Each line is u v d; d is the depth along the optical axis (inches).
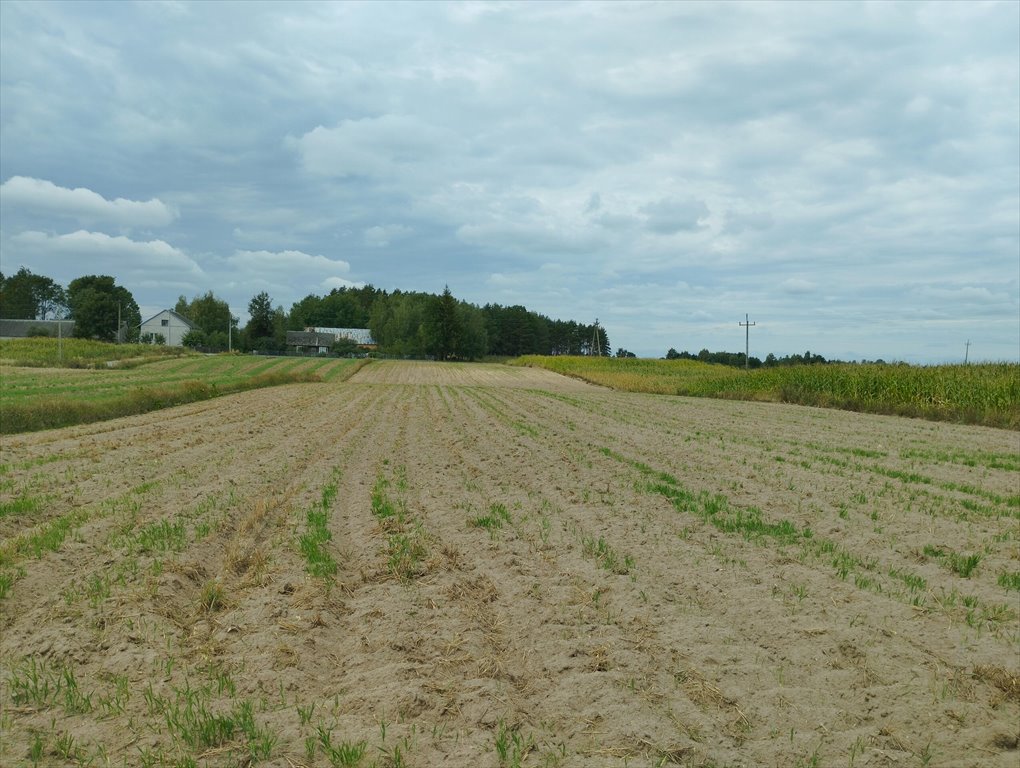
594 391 1959.9
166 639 218.8
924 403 1104.2
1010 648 210.8
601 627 224.4
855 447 701.9
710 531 348.5
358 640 219.0
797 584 268.2
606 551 311.1
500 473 538.6
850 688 187.0
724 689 185.0
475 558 307.6
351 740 160.2
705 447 685.3
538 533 348.5
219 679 191.8
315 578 274.2
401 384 2224.4
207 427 877.8
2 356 2556.6
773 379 1610.5
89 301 4259.4
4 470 532.1
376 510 399.5
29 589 262.8
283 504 420.8
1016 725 168.1
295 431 850.8
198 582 280.1
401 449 696.4
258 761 153.0
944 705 176.2
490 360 4719.5
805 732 165.2
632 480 491.2
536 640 218.4
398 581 275.1
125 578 270.5
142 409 1118.4
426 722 169.0
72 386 1549.0
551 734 164.1
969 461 604.7
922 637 219.6
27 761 153.9
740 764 151.6
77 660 205.5
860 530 353.4
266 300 4443.9
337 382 2224.4
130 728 167.6
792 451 658.8
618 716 169.3
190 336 4183.1
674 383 2058.3
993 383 1028.5
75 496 433.1
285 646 210.1
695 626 225.8
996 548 322.0
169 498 424.2
